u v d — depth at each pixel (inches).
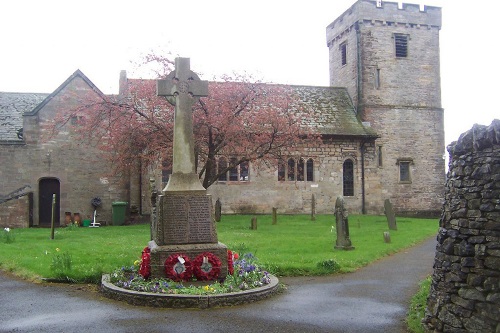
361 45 1424.7
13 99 1202.0
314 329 303.0
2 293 386.6
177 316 323.0
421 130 1449.3
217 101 880.3
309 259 537.0
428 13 1473.9
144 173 1091.9
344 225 622.8
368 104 1409.9
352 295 396.5
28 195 1036.5
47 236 745.6
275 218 968.9
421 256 610.2
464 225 270.2
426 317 295.9
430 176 1448.1
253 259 485.4
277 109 1098.1
